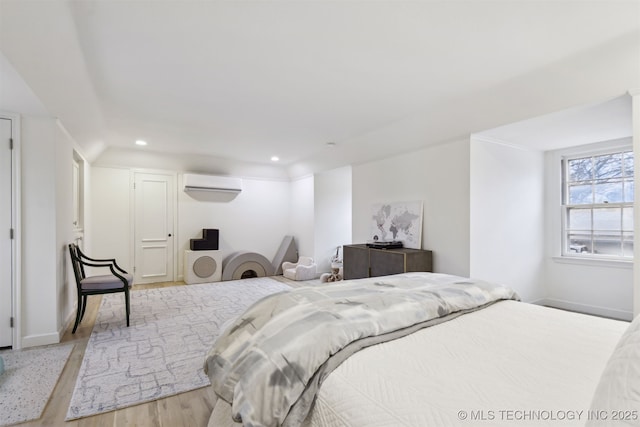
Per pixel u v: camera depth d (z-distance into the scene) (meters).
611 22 1.81
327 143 4.63
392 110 3.28
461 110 3.14
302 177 6.47
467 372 1.04
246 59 2.26
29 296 2.72
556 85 2.50
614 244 3.73
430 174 3.88
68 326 3.22
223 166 6.07
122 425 1.72
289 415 1.02
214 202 6.14
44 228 2.78
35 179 2.75
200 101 3.05
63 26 1.77
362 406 0.89
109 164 5.19
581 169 4.01
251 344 1.32
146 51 2.14
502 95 2.78
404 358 1.15
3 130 2.62
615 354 0.74
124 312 3.75
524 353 1.19
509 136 3.53
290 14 1.77
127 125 3.80
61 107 2.70
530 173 4.07
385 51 2.15
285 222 6.87
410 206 4.10
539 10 1.71
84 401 1.92
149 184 5.54
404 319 1.42
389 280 2.07
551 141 3.76
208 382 2.16
